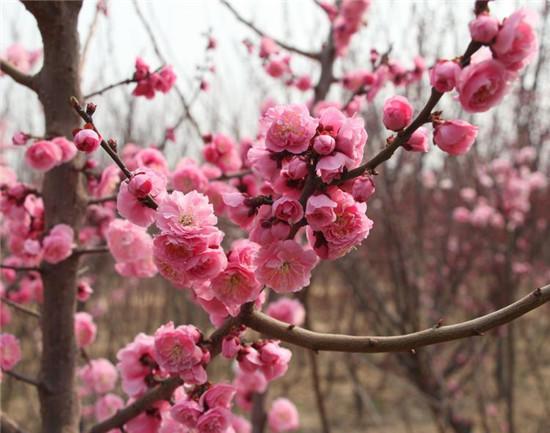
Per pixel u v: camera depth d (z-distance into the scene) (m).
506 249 4.70
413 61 3.15
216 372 6.43
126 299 5.95
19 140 2.06
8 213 2.18
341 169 1.27
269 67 3.50
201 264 1.28
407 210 6.21
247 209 1.38
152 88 2.16
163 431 1.59
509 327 4.34
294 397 7.28
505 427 5.34
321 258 1.35
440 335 1.30
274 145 1.28
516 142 5.99
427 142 1.32
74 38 2.10
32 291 2.63
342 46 3.51
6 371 2.08
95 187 2.35
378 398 7.14
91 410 3.63
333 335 1.41
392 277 4.94
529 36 1.16
